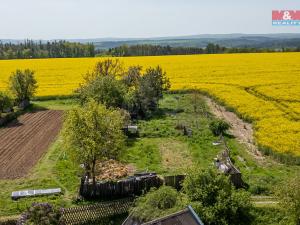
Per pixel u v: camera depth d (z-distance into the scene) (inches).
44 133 1664.6
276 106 2106.3
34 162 1304.1
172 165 1279.5
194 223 641.0
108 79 1854.1
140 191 1040.2
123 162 1300.4
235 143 1517.0
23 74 2186.3
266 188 1075.9
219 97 2308.1
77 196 1018.7
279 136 1539.1
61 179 1154.7
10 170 1232.8
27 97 2235.5
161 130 1668.3
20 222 791.1
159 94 2207.2
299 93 2415.1
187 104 2263.8
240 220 891.4
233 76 3095.5
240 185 1094.4
